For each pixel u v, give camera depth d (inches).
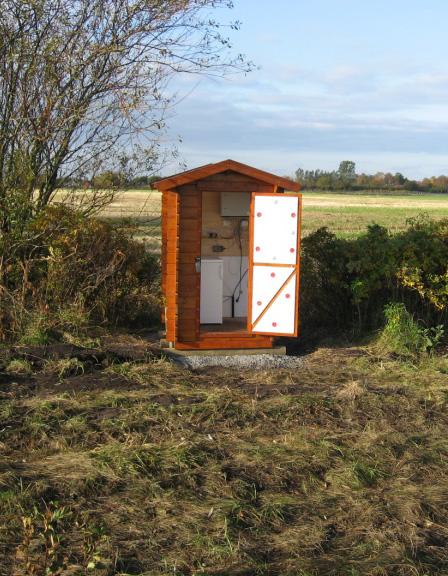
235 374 358.9
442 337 437.1
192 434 269.0
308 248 454.0
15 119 417.7
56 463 238.8
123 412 288.2
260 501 219.9
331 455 255.6
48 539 186.4
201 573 177.6
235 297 426.9
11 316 391.2
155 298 432.5
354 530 204.4
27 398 306.0
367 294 427.2
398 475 244.4
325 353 401.7
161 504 213.8
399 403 317.7
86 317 408.2
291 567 183.0
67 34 424.2
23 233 428.8
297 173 4178.2
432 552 194.4
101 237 426.6
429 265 432.1
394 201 2982.3
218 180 375.9
